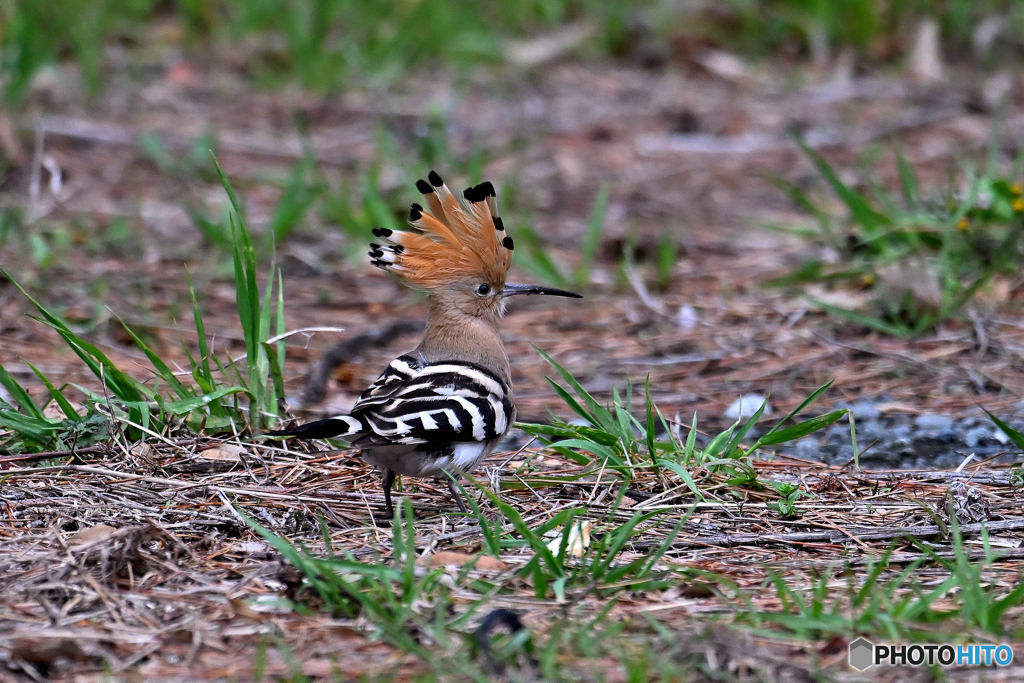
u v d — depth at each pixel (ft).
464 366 27.40
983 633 20.51
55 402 33.14
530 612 21.53
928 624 20.92
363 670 19.63
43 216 50.98
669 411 36.09
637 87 72.79
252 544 24.79
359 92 69.82
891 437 33.73
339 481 29.27
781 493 27.78
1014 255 44.42
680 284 47.57
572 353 41.34
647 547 24.98
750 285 46.98
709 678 19.34
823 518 26.73
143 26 74.95
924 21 77.05
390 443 25.11
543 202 56.85
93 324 40.91
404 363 27.63
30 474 28.02
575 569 22.84
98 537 23.88
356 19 75.15
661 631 20.45
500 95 70.74
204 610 21.67
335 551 24.59
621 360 40.55
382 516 27.20
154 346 40.06
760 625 21.03
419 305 45.75
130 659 20.06
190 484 27.73
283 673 19.57
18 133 57.62
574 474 29.35
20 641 20.03
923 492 28.55
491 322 29.94
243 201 55.16
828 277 45.42
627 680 19.03
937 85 72.38
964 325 41.45
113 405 31.32
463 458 26.61
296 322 43.65
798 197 49.44
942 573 23.70
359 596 21.09
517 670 19.56
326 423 24.53
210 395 30.86
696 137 65.98
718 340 41.86
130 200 54.34
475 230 29.22
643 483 28.78
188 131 62.80
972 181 45.98
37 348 38.91
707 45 77.92
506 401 27.73
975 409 35.50
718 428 34.68
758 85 73.46
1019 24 78.74
